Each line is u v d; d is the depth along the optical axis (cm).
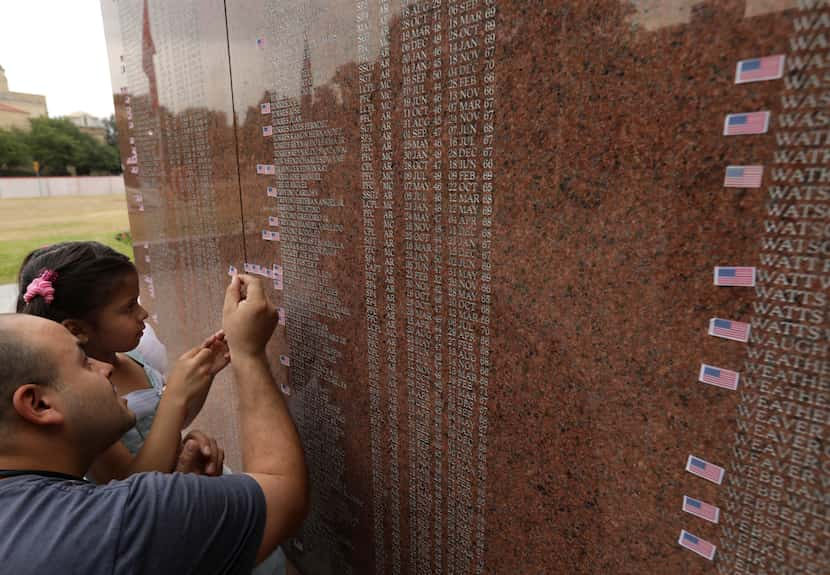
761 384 52
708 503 58
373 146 96
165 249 214
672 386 59
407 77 86
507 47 70
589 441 70
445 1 77
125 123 230
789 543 52
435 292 89
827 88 44
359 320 109
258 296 115
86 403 78
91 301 111
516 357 77
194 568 71
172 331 224
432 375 93
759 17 48
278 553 150
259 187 139
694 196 55
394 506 110
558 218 68
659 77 55
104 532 65
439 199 84
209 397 207
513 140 71
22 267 116
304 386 135
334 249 113
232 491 79
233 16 136
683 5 52
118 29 216
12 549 62
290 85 118
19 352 72
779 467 52
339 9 98
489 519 88
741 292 52
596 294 65
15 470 72
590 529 72
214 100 154
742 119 50
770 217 49
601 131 61
